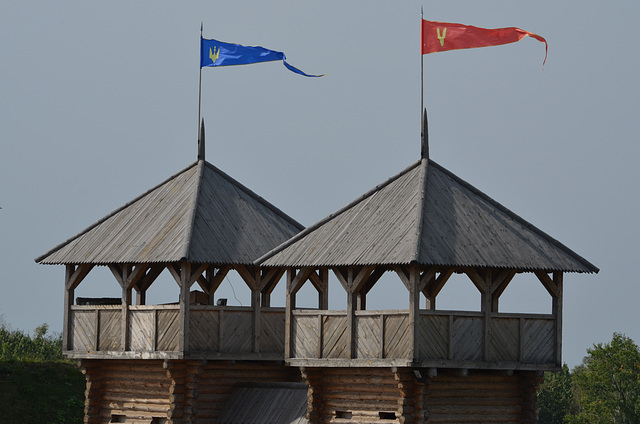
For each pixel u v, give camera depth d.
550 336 59.78
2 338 110.25
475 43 62.22
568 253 60.34
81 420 86.75
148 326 66.06
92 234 70.81
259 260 61.50
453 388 59.38
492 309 60.41
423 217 57.75
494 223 59.78
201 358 65.31
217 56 72.94
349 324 58.31
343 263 57.56
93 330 68.56
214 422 67.50
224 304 67.75
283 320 69.06
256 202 72.00
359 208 61.53
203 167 71.81
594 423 139.00
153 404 68.00
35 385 88.00
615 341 143.25
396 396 58.41
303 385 65.50
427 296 61.88
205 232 66.81
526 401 61.31
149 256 65.56
